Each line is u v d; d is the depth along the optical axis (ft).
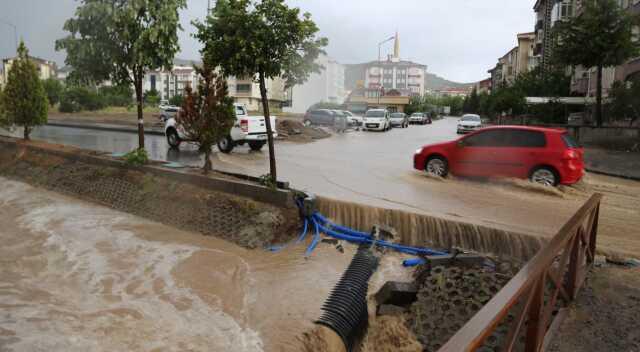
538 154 35.42
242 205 28.78
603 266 18.47
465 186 36.35
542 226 24.29
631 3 84.17
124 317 18.04
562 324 13.43
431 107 291.79
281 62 28.81
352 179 38.81
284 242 26.23
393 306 18.39
